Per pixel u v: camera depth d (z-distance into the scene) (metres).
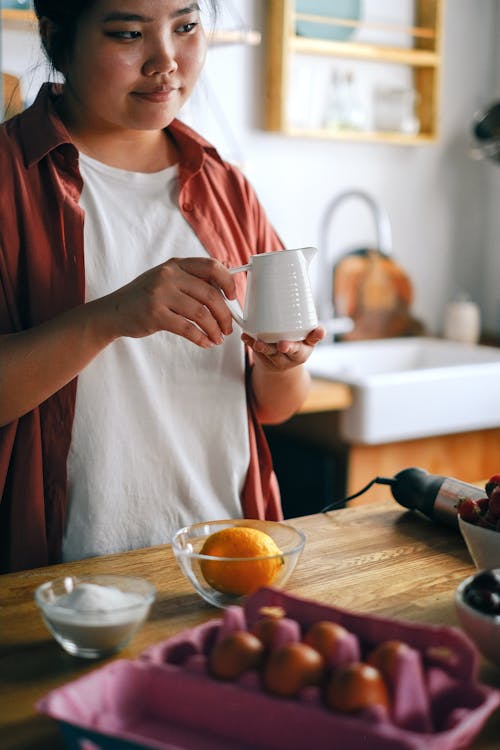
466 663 0.77
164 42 1.22
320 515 1.36
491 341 3.27
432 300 3.37
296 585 1.09
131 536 1.38
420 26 3.13
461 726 0.70
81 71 1.27
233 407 1.45
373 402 2.41
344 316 3.10
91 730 0.70
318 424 2.54
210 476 1.45
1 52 2.40
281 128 2.82
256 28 2.81
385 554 1.20
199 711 0.76
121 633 0.90
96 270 1.36
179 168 1.46
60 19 1.26
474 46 3.31
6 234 1.31
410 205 3.26
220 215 1.48
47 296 1.33
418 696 0.73
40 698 0.84
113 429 1.34
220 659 0.77
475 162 3.39
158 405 1.38
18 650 0.93
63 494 1.34
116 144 1.40
